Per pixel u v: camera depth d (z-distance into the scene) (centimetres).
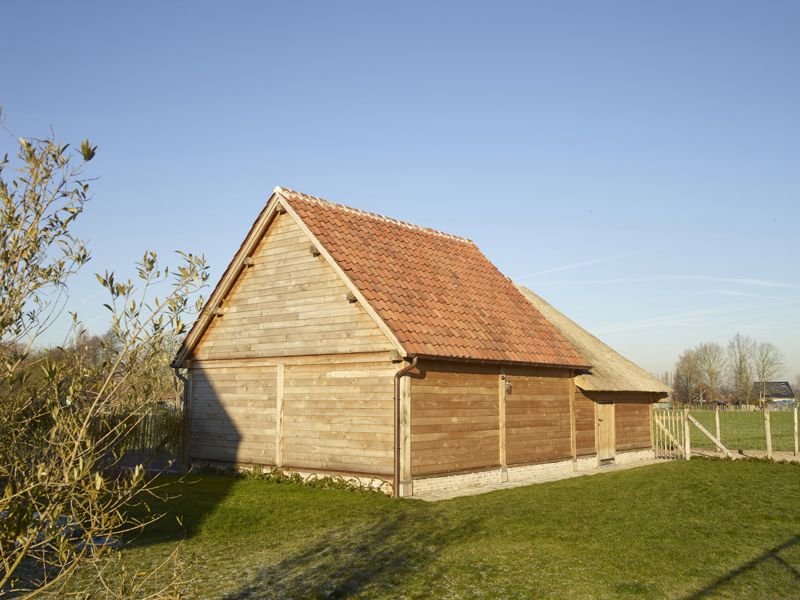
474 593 898
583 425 2362
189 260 544
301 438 1845
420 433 1675
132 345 521
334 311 1806
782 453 2912
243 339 2025
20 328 502
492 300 2166
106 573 939
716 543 1188
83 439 472
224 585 919
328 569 998
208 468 2044
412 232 2219
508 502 1559
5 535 471
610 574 988
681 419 2891
